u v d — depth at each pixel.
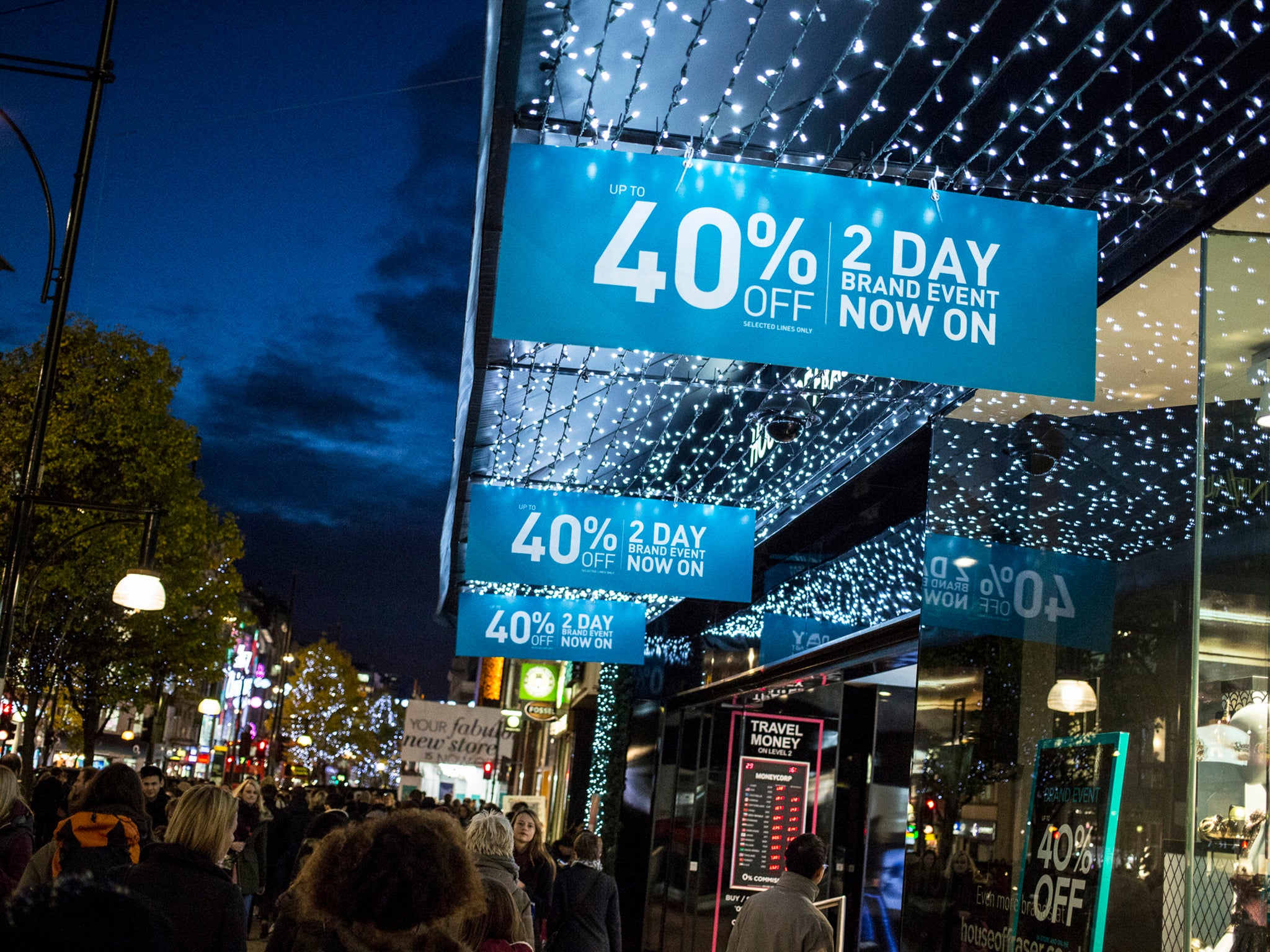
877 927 12.66
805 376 9.23
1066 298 5.53
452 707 23.73
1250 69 5.31
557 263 5.23
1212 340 5.74
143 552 8.97
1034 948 5.91
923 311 5.44
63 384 25.08
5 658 7.48
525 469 12.77
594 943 8.30
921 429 8.63
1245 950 5.20
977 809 6.73
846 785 13.18
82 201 7.79
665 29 5.18
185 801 4.12
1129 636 6.18
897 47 5.30
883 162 6.47
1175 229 6.13
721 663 14.31
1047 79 5.48
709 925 14.30
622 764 18.12
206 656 30.41
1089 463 6.63
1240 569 5.49
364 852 2.41
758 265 5.36
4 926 0.96
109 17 7.87
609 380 9.48
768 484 12.22
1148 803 5.98
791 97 5.82
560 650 15.02
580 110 6.03
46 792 12.14
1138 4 4.91
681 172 5.38
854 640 10.22
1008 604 6.84
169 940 1.09
